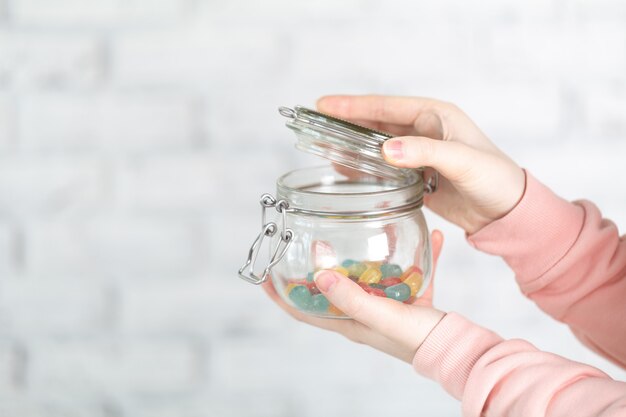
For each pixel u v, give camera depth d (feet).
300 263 2.77
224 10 4.50
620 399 2.16
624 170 4.67
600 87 4.60
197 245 4.74
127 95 4.57
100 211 4.70
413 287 2.79
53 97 4.57
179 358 4.86
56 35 4.51
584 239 3.06
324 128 2.72
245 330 4.85
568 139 4.65
